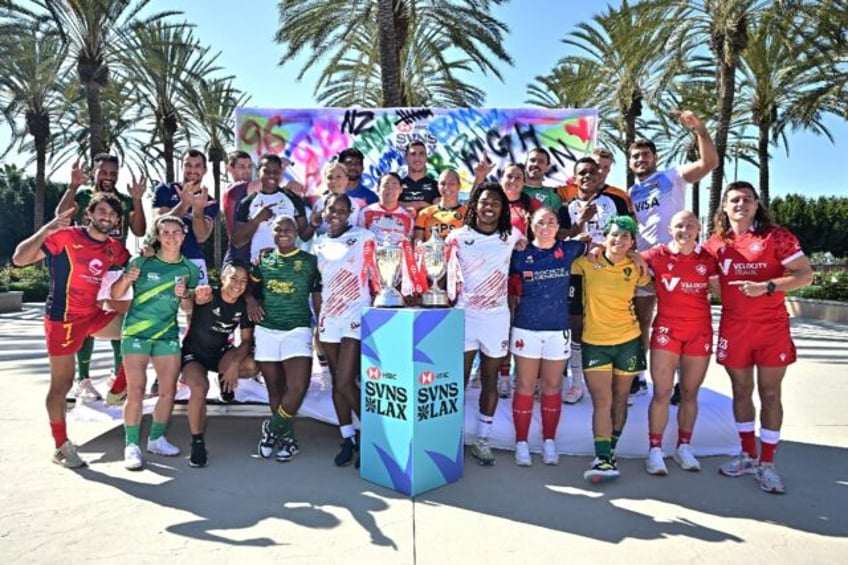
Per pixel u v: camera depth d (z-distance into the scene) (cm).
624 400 397
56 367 393
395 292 379
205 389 404
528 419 413
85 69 1589
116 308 426
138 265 400
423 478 353
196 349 434
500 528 306
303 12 1383
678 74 1617
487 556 275
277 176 492
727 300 388
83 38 1566
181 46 1797
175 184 548
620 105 2019
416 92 1930
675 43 1491
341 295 409
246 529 302
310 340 420
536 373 408
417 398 346
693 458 401
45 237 387
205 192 496
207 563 267
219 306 425
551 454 410
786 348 370
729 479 383
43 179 2208
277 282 412
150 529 301
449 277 405
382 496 348
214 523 309
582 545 288
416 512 325
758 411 574
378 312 363
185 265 411
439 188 482
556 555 277
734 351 383
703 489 365
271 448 421
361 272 410
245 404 470
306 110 609
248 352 441
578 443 436
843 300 1712
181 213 494
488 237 407
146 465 401
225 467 399
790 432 489
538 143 608
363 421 377
